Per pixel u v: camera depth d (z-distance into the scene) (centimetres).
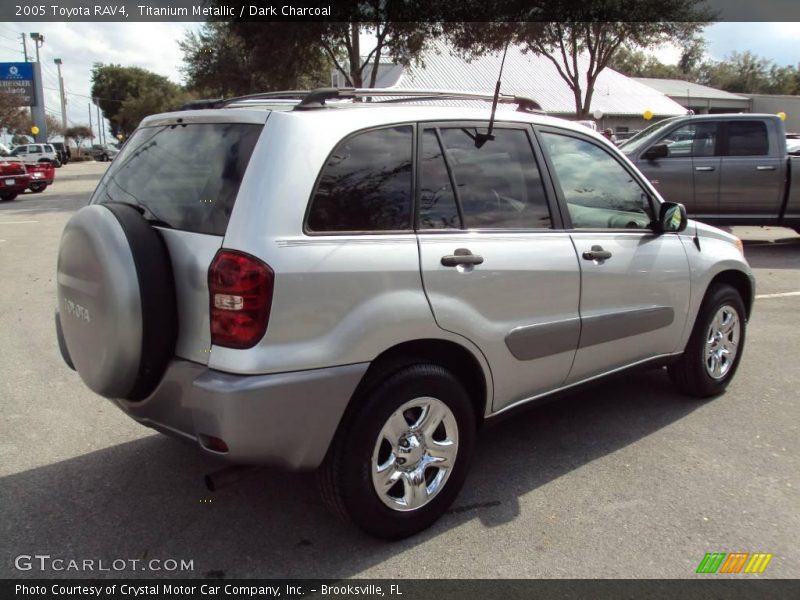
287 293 258
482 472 370
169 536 309
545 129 369
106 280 267
